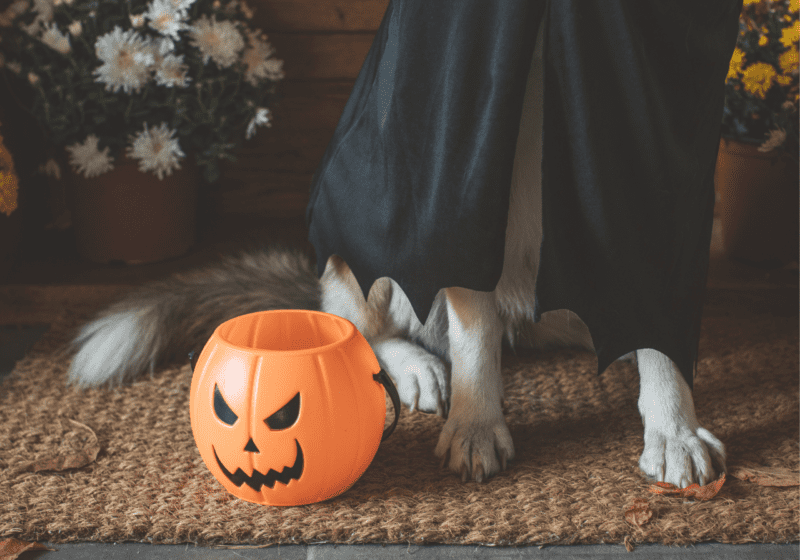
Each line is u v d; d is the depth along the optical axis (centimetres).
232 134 232
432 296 125
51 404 161
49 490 127
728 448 140
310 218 165
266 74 230
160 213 229
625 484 129
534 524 117
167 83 208
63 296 213
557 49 113
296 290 194
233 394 114
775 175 219
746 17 218
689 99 122
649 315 126
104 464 136
